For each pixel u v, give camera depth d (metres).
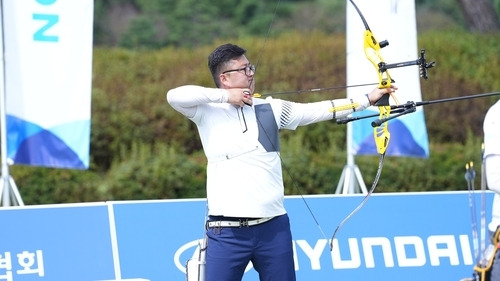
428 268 11.61
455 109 21.92
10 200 13.13
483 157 8.11
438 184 19.27
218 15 32.66
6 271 10.73
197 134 20.53
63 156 12.26
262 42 23.95
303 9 33.62
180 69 22.77
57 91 12.20
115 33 31.36
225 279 8.70
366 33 8.91
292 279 8.86
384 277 11.46
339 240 11.52
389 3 12.40
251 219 8.64
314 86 21.88
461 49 24.22
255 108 8.78
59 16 12.13
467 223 11.94
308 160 18.98
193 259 9.03
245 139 8.64
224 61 8.70
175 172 18.39
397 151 13.12
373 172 18.88
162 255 11.15
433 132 21.64
